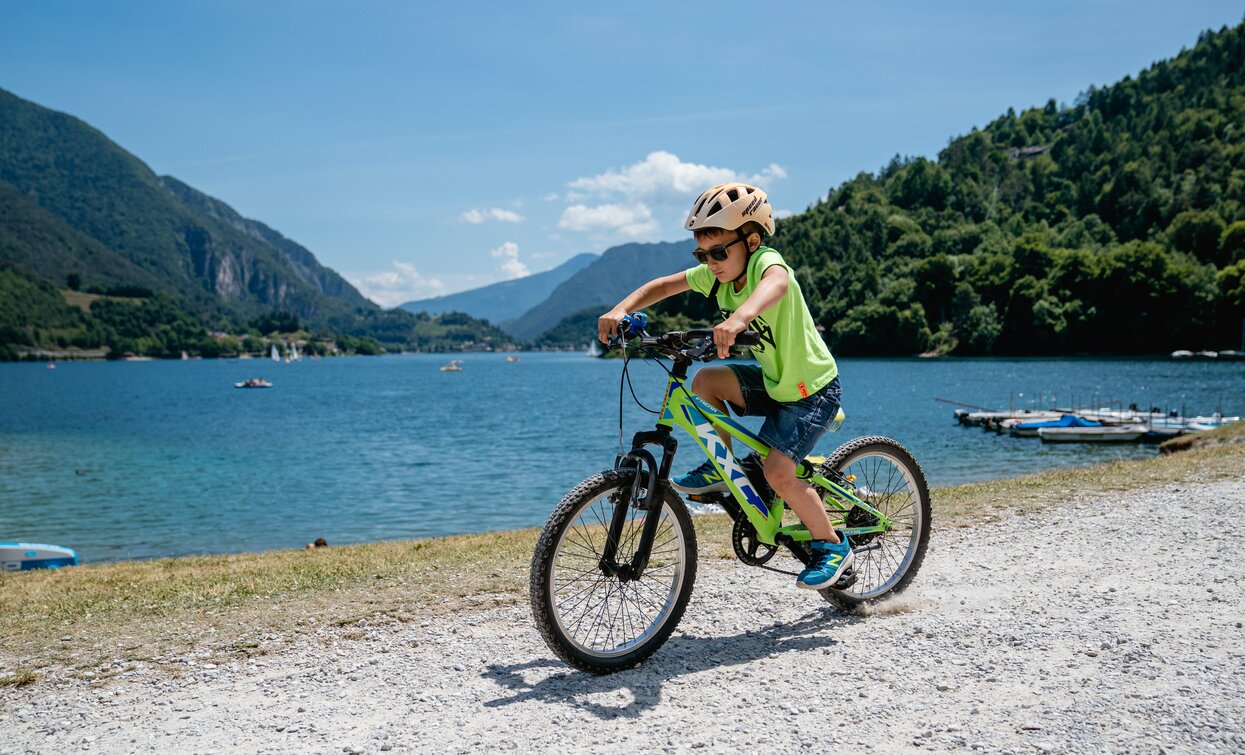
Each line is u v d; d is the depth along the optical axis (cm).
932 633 423
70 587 669
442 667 408
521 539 800
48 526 2106
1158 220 17200
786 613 478
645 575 461
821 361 411
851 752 298
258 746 325
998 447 3192
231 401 8838
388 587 572
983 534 676
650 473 392
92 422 6056
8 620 534
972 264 15312
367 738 327
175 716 362
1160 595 474
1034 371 9588
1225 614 433
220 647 455
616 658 393
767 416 422
